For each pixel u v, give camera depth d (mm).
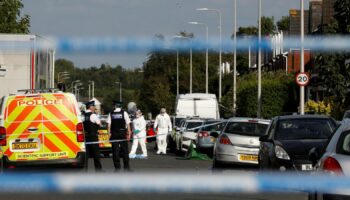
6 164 54156
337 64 96125
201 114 138000
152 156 103438
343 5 86000
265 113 150000
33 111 54562
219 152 69812
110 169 72312
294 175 49000
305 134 55625
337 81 96000
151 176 59844
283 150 51969
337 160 33500
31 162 54188
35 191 49406
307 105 109062
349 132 34750
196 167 76250
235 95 155000
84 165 55375
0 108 56281
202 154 96625
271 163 52844
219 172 66188
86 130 65438
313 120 57125
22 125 54406
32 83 67938
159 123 110625
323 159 35062
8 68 67625
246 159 68625
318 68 99062
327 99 104438
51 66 78000
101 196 47562
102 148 96000
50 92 55156
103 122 98062
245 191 50438
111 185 53250
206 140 97562
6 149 54219
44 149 54469
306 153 51406
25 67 67875
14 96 54688
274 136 55844
